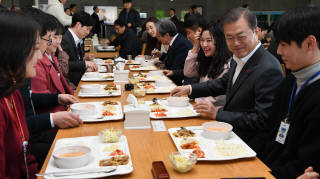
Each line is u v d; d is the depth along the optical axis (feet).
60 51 11.74
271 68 6.18
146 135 5.50
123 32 21.74
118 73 10.23
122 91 8.97
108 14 41.37
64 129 5.80
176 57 13.34
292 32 4.36
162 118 6.37
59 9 17.53
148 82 10.43
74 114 5.92
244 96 6.50
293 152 4.81
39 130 5.81
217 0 42.27
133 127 5.85
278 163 4.99
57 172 3.97
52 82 8.57
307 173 3.92
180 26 16.05
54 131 7.69
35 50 4.14
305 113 4.60
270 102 6.09
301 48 4.42
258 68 6.29
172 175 4.06
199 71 9.59
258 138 6.12
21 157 4.70
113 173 3.97
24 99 6.36
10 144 4.45
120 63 12.14
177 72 12.43
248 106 6.52
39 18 7.59
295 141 4.75
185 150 4.70
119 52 22.29
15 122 4.68
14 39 3.75
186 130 5.49
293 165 4.47
